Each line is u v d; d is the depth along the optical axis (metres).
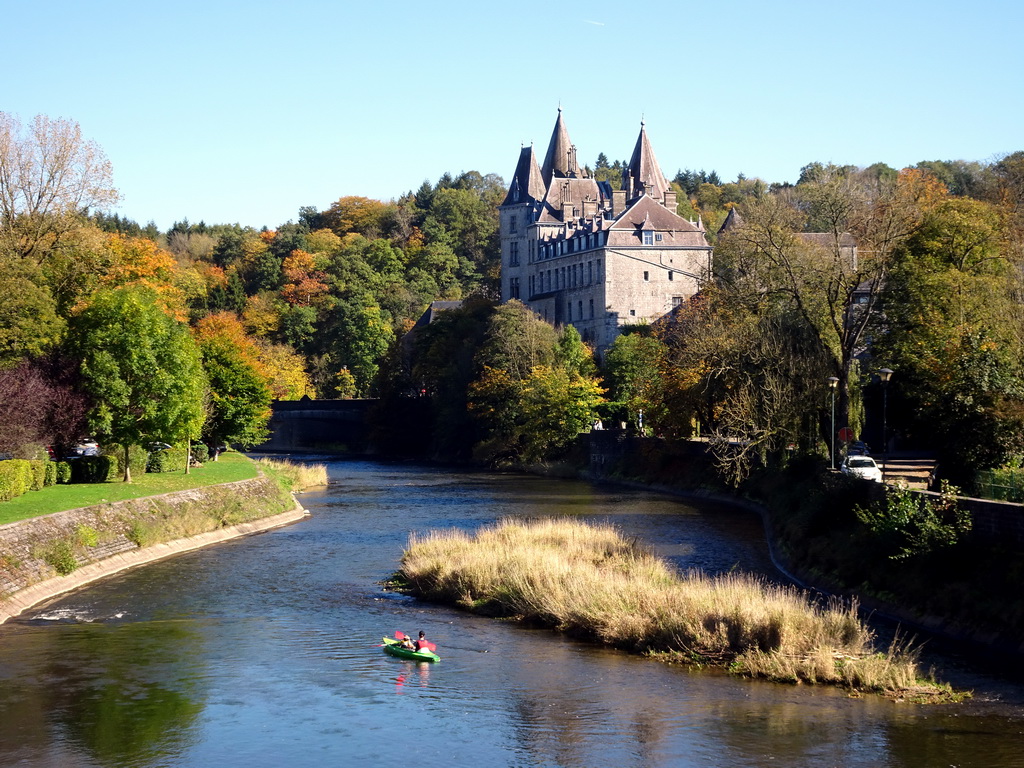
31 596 42.16
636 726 28.25
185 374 67.69
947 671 32.50
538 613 39.84
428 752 26.67
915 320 64.69
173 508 59.41
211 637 37.41
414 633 38.12
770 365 69.31
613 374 130.00
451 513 73.38
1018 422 49.75
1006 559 36.59
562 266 180.62
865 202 69.19
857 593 41.94
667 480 91.38
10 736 27.58
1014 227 84.12
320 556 54.28
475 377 137.12
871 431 83.19
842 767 25.34
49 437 61.22
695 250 167.12
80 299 73.62
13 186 71.75
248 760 26.22
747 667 32.97
